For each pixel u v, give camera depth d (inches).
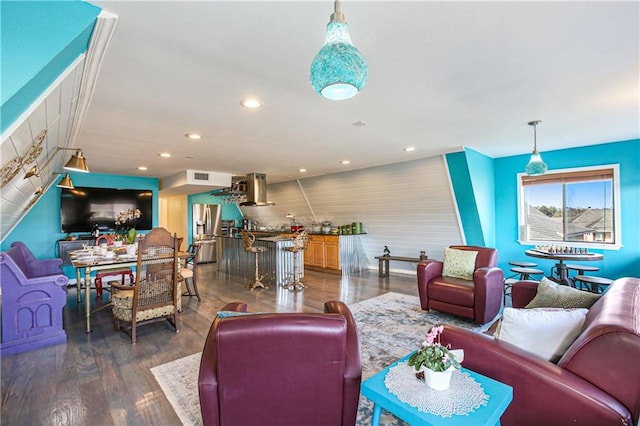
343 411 58.8
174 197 378.6
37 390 89.2
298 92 92.9
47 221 223.6
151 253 128.2
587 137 159.5
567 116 120.5
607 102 105.7
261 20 58.6
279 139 147.9
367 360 105.8
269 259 235.1
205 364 58.4
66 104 79.7
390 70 80.7
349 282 237.1
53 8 48.9
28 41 46.9
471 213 203.9
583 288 181.9
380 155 189.6
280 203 340.2
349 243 280.4
